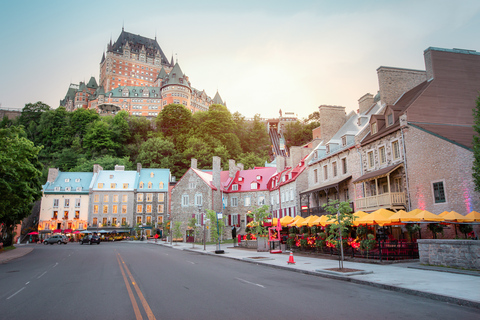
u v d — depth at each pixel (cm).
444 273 1330
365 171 2909
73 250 3666
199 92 18838
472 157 1939
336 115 4175
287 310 799
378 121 2830
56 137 11644
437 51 2594
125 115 12600
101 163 8856
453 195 2036
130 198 7350
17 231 6869
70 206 7300
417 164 2314
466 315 759
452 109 2495
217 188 5372
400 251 1842
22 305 911
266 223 3039
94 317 760
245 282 1252
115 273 1566
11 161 2553
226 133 10944
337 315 752
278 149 13225
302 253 2627
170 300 922
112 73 18612
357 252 2077
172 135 11794
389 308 822
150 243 5559
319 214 3381
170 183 7550
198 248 3675
